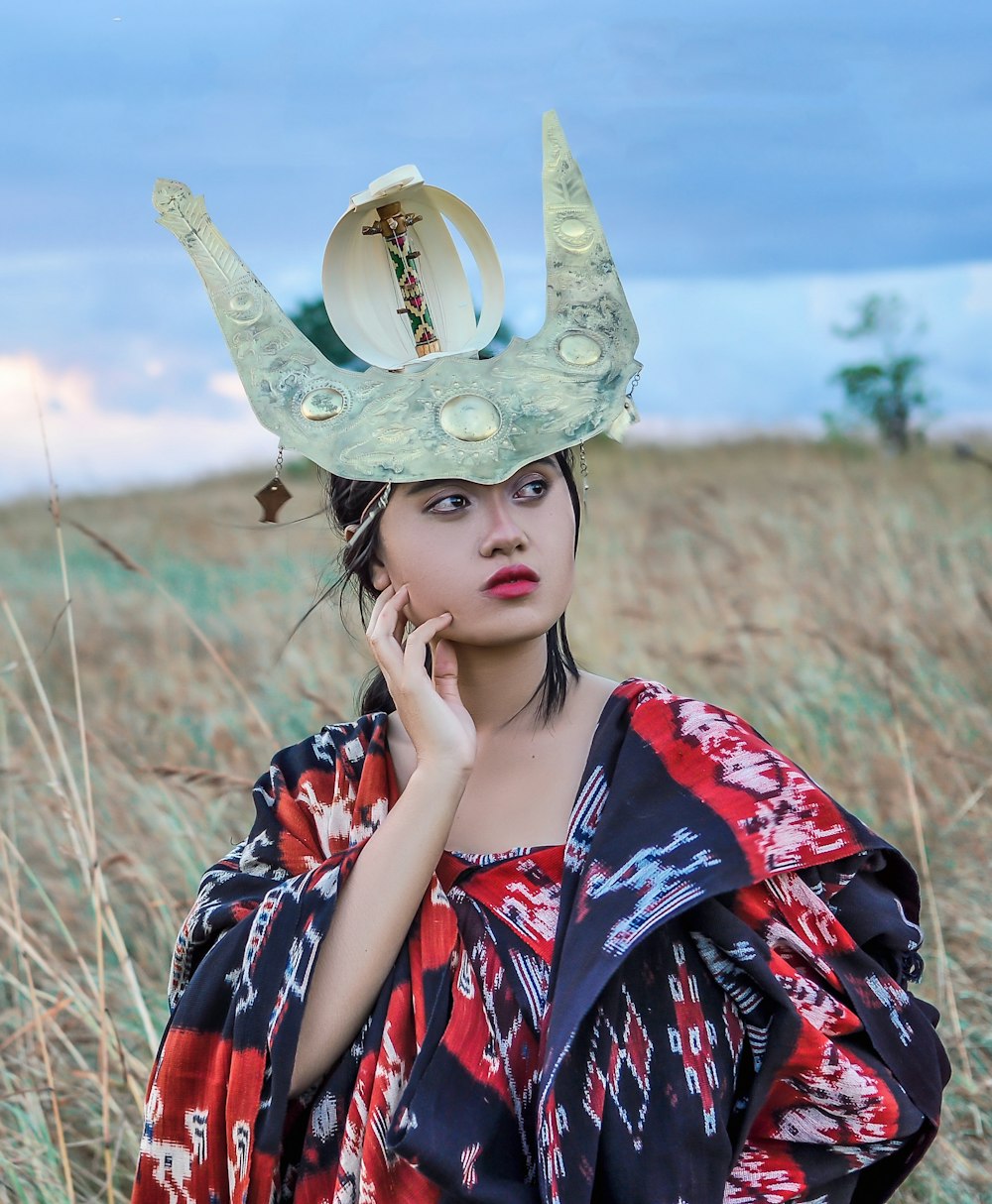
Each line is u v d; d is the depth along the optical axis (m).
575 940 1.63
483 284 1.85
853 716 4.50
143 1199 1.78
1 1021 3.33
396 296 1.88
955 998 3.35
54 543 12.55
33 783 4.25
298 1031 1.67
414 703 1.72
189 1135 1.76
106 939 3.81
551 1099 1.58
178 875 3.93
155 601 7.95
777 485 9.94
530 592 1.72
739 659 5.07
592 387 1.74
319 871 1.73
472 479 1.68
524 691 1.82
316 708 4.82
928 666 4.89
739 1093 1.70
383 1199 1.63
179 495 15.53
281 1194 1.78
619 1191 1.62
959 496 8.27
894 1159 1.84
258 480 16.75
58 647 6.88
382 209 1.85
